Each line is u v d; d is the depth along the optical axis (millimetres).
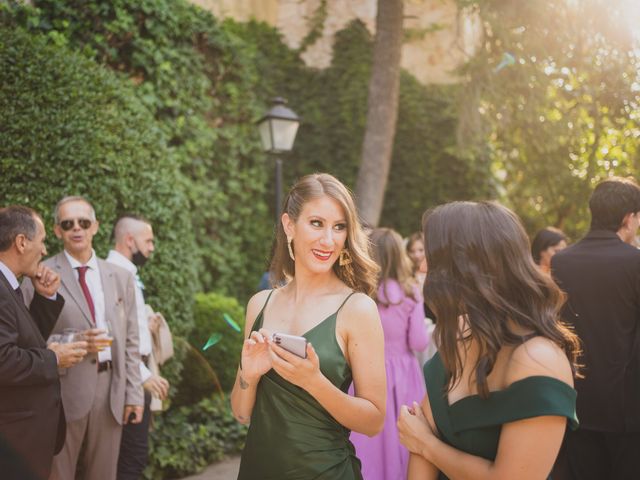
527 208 9445
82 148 4465
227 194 8117
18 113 4289
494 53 7664
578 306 2721
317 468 1805
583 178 8422
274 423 1857
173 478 4668
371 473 3115
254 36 9445
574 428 1347
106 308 3273
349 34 9695
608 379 2631
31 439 2475
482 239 1451
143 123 5215
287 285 2121
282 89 9508
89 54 5695
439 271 1496
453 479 1454
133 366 3387
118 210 4848
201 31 7492
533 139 8422
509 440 1350
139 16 6605
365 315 1901
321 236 1920
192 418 5492
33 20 5539
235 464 5027
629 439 2611
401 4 7555
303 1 9734
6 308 2459
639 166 7926
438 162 9891
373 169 7516
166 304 5066
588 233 2850
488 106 8086
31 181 4285
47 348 2639
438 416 1532
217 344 6168
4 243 2631
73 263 3264
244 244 8469
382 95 7543
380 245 3412
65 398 3066
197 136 7312
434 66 10133
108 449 3223
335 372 1862
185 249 5406
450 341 1458
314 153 9539
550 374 1338
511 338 1410
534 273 1448
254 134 8461
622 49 7371
